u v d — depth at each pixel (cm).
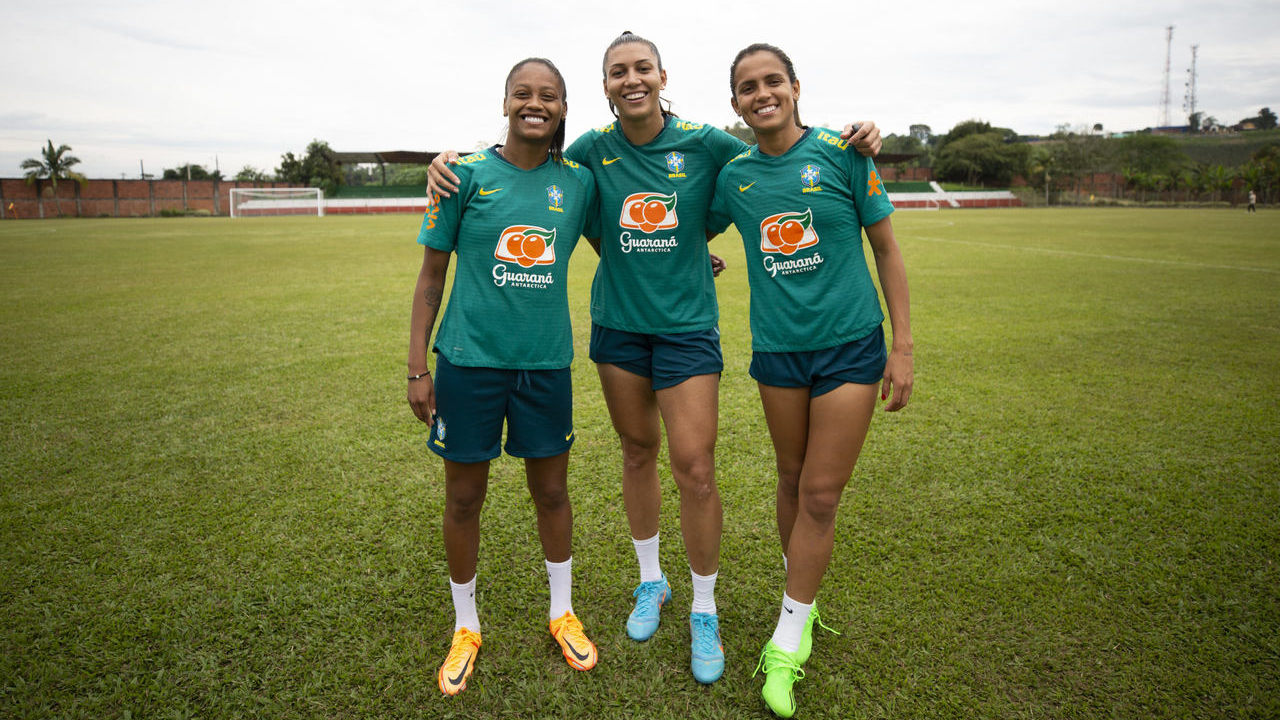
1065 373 542
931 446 397
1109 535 293
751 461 379
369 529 307
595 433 428
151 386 526
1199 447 389
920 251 1559
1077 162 6575
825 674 215
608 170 231
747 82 205
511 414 220
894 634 232
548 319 217
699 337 227
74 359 608
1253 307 807
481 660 224
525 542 297
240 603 251
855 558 279
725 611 250
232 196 5134
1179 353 599
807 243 210
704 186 229
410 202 5606
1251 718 192
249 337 696
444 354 214
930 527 303
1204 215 3556
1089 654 220
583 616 248
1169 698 201
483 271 212
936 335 680
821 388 213
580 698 207
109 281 1115
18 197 4959
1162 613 240
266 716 199
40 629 236
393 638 234
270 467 376
